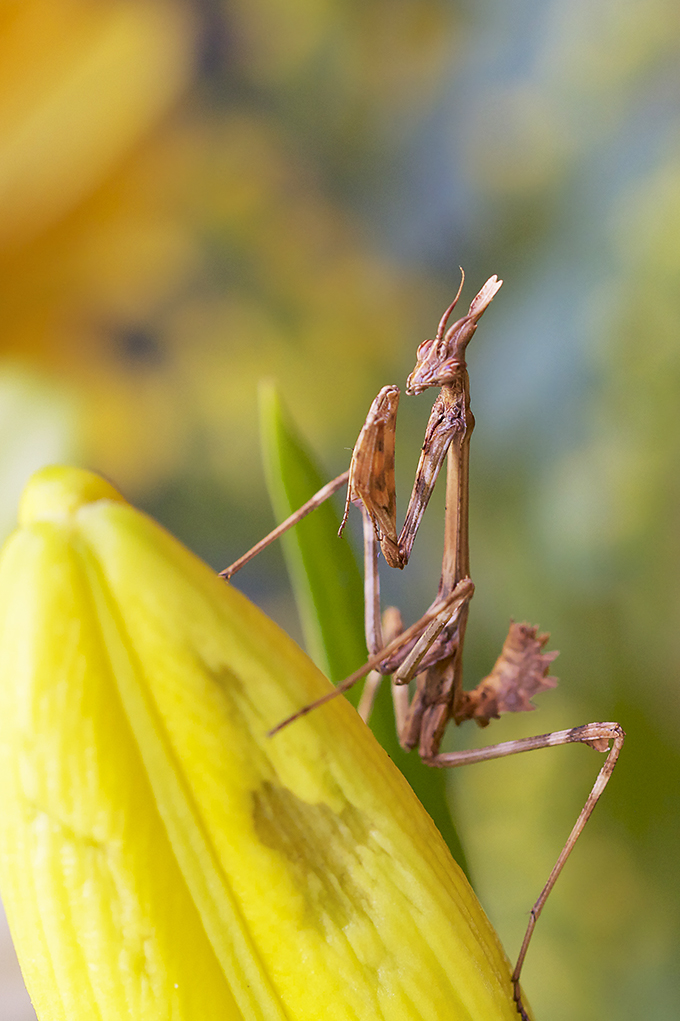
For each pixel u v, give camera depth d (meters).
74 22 0.22
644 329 0.34
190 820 0.17
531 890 0.29
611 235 0.37
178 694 0.17
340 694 0.18
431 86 0.48
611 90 0.40
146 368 0.46
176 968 0.17
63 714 0.17
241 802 0.17
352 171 0.50
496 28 0.45
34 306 0.22
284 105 0.51
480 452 0.38
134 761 0.17
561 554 0.34
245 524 0.51
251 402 0.48
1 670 0.17
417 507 0.20
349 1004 0.18
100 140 0.22
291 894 0.17
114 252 0.22
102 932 0.17
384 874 0.18
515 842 0.30
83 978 0.17
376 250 0.50
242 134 0.50
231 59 0.50
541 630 0.33
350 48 0.49
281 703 0.17
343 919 0.18
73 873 0.17
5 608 0.17
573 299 0.37
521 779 0.31
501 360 0.39
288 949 0.17
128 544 0.17
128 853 0.17
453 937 0.18
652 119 0.38
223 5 0.49
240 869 0.17
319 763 0.18
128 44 0.22
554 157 0.41
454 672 0.21
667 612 0.32
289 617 0.50
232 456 0.49
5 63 0.22
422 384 0.20
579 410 0.36
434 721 0.21
